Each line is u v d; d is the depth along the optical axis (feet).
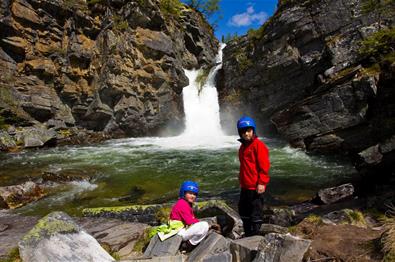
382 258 10.99
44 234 13.29
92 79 79.87
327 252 11.77
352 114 45.93
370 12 53.93
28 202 30.76
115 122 81.20
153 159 51.75
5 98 63.00
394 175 31.55
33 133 64.85
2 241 19.10
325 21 60.13
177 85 96.17
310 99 51.08
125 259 14.60
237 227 19.04
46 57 72.02
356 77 46.55
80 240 13.96
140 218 25.43
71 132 74.08
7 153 57.26
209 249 13.66
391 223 12.50
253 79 77.20
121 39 81.61
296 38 65.46
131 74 82.48
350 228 13.87
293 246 11.25
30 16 68.03
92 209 26.66
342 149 47.65
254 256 12.24
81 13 77.00
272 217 24.67
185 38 121.39
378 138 41.34
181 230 15.08
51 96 72.18
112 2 84.74
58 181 37.73
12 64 66.23
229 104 86.74
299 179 37.78
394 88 40.14
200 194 33.35
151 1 88.28
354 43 53.52
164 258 13.37
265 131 76.43
